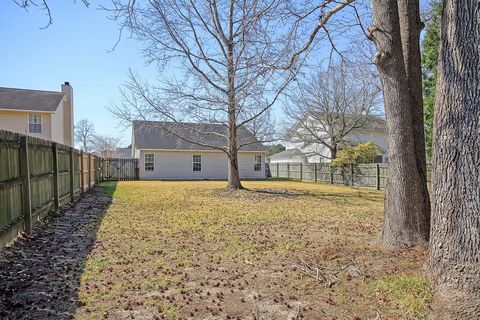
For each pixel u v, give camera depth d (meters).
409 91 4.23
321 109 20.84
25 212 5.20
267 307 2.85
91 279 3.44
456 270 2.60
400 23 4.45
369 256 3.96
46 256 4.23
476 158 2.55
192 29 11.16
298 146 26.56
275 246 4.80
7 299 2.91
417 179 4.16
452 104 2.68
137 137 22.64
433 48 11.59
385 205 4.36
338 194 12.92
